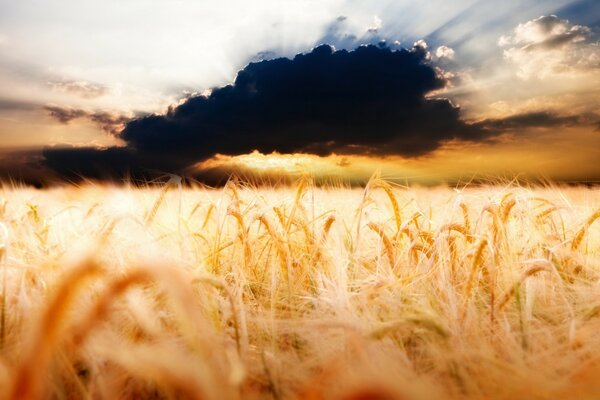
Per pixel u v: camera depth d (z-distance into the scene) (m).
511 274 0.66
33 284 0.61
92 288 0.54
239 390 0.37
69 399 0.38
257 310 0.62
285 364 0.44
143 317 0.40
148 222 0.74
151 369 0.30
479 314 0.56
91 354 0.40
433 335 0.45
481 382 0.38
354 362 0.38
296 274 0.74
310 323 0.48
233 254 0.78
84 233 0.73
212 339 0.43
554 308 0.57
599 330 0.46
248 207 0.86
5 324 0.47
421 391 0.25
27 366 0.20
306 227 0.81
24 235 0.79
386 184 0.81
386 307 0.58
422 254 0.74
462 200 0.76
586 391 0.34
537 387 0.35
